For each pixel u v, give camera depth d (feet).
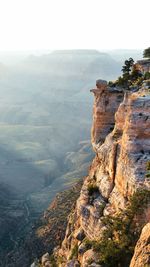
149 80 224.94
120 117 205.26
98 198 196.44
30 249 497.05
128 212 152.25
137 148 168.76
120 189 175.22
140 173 161.38
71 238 230.07
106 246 148.36
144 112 169.99
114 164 189.47
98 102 242.37
